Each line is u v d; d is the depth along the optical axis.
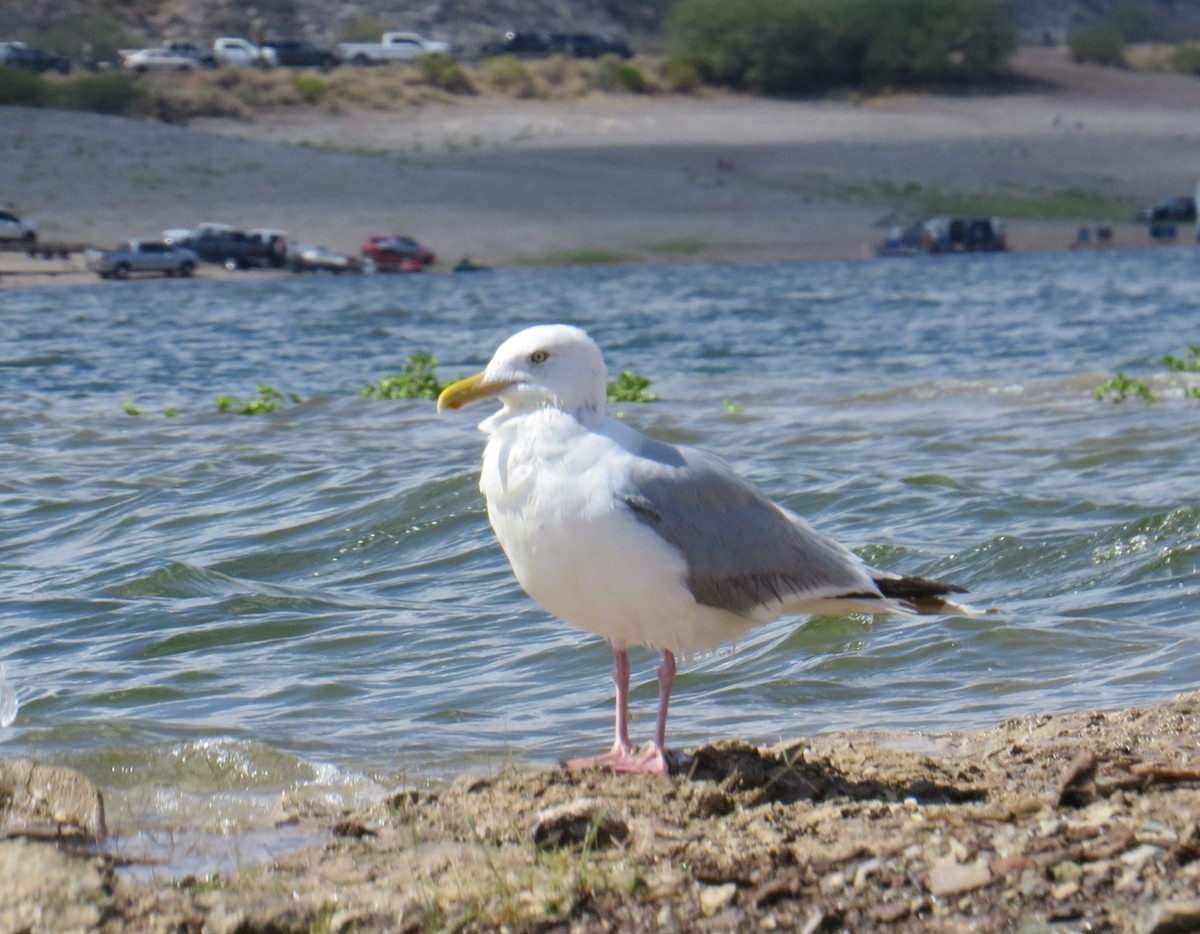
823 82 135.12
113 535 14.89
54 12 137.25
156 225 83.06
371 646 11.03
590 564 7.19
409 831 6.99
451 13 154.62
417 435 20.81
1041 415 21.61
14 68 108.38
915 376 28.62
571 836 6.65
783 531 7.42
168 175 92.75
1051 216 99.62
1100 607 11.11
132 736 8.90
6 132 97.25
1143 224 98.25
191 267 72.00
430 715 9.40
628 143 113.50
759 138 117.50
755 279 66.06
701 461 7.41
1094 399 23.02
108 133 99.31
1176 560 11.76
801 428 21.09
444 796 7.40
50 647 11.20
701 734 8.86
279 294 58.81
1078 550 12.32
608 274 72.06
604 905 5.97
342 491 15.91
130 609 12.05
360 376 29.92
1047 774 7.52
